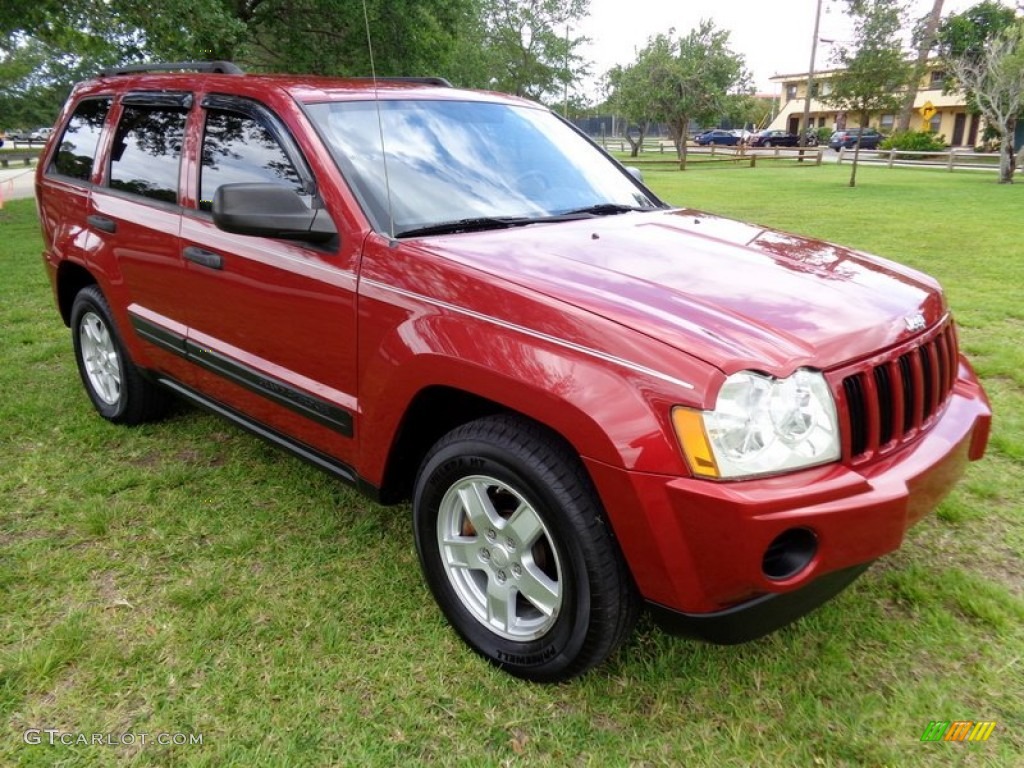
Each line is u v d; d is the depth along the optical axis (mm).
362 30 17938
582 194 3475
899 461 2301
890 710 2350
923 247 10234
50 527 3328
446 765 2156
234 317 3234
